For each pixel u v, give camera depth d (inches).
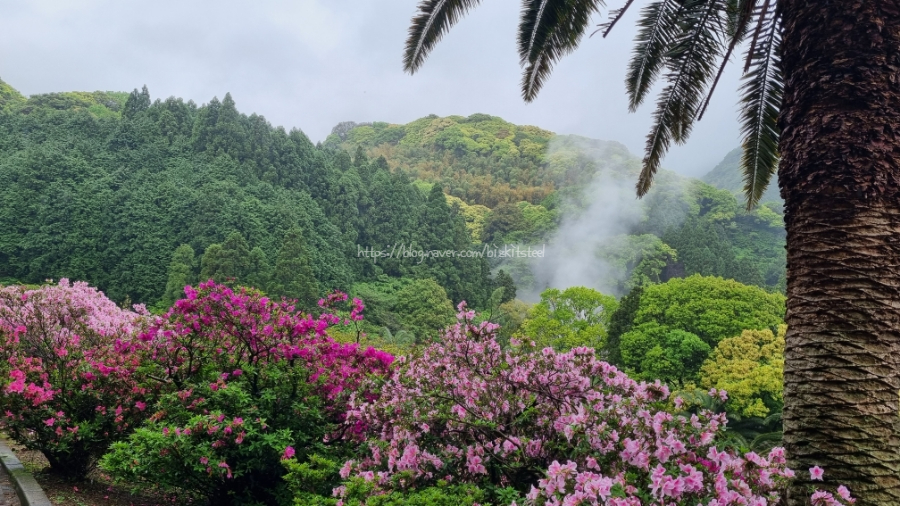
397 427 146.2
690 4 189.8
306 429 178.2
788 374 118.7
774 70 197.6
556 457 132.3
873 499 105.3
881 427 107.9
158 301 1582.2
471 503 112.0
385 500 116.2
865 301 109.8
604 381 150.9
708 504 92.8
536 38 207.8
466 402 150.5
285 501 159.5
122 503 179.5
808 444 111.7
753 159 221.6
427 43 209.2
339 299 206.8
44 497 168.9
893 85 113.0
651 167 228.1
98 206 1807.3
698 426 108.0
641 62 214.2
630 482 96.4
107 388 195.9
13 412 184.4
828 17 116.3
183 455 151.8
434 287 1950.1
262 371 181.8
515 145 5359.3
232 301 188.5
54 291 263.6
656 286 964.6
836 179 113.5
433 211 2509.8
